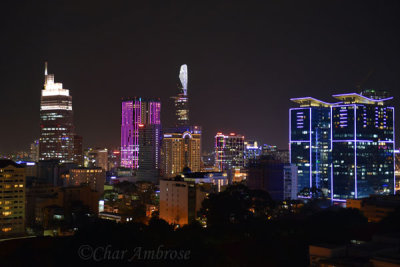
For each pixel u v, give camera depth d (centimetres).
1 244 17375
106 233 17075
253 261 18762
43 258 16312
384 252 16025
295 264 19125
